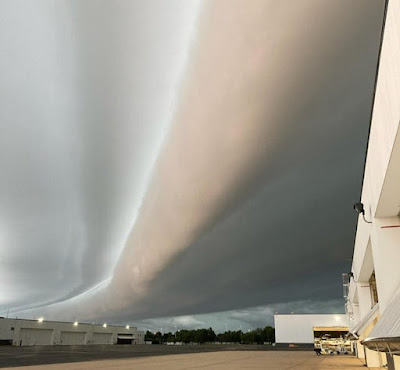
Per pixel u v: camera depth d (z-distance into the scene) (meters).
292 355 40.75
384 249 10.80
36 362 25.73
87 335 100.50
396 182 8.54
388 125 7.18
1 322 77.88
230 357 34.94
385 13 6.65
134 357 33.97
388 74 6.76
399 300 5.93
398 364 11.09
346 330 66.31
